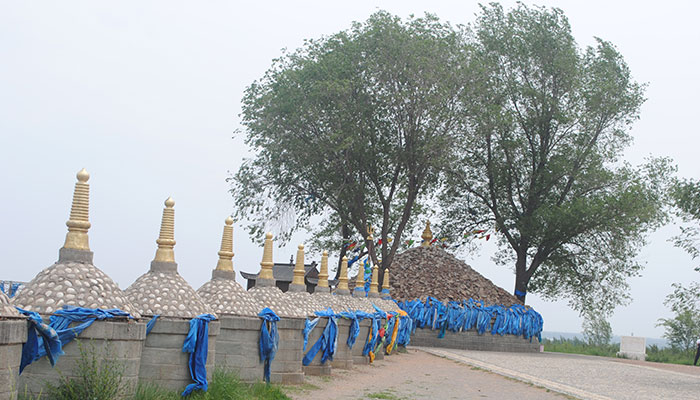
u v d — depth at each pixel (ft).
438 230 187.83
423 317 151.53
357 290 102.99
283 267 150.61
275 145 145.69
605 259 171.73
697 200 103.71
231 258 60.34
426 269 168.25
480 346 154.10
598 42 180.55
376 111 147.43
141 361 47.65
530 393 73.15
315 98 140.36
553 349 188.44
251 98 149.69
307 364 72.08
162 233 51.44
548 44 175.22
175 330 48.08
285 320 64.49
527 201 179.83
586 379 91.91
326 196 157.69
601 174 169.78
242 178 154.92
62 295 41.52
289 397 57.11
